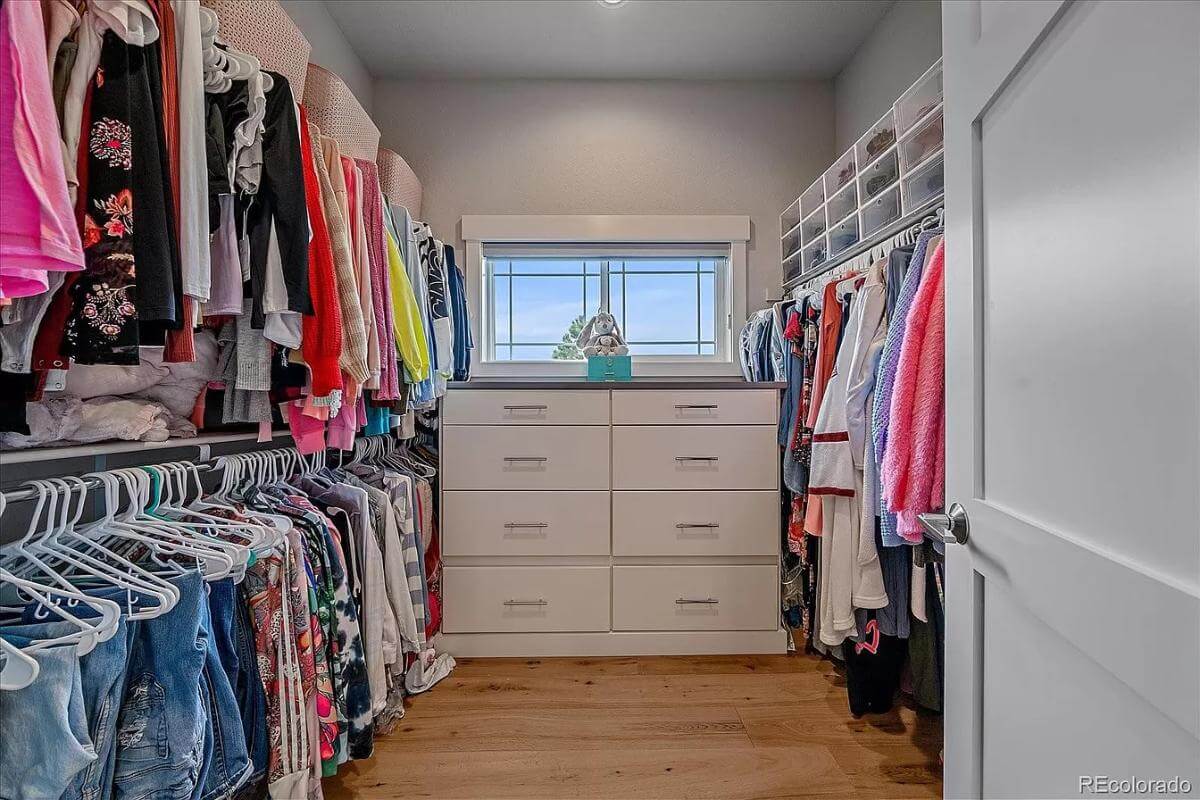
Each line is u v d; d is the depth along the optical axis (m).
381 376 1.52
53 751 0.65
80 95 0.72
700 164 2.90
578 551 2.24
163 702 0.80
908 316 1.29
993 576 0.72
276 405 1.24
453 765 1.57
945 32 0.86
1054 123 0.60
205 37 0.94
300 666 1.17
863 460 1.66
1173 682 0.45
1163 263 0.46
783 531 2.29
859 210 2.03
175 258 0.83
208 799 0.87
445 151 2.86
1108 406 0.52
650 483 2.25
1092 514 0.54
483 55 2.66
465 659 2.23
